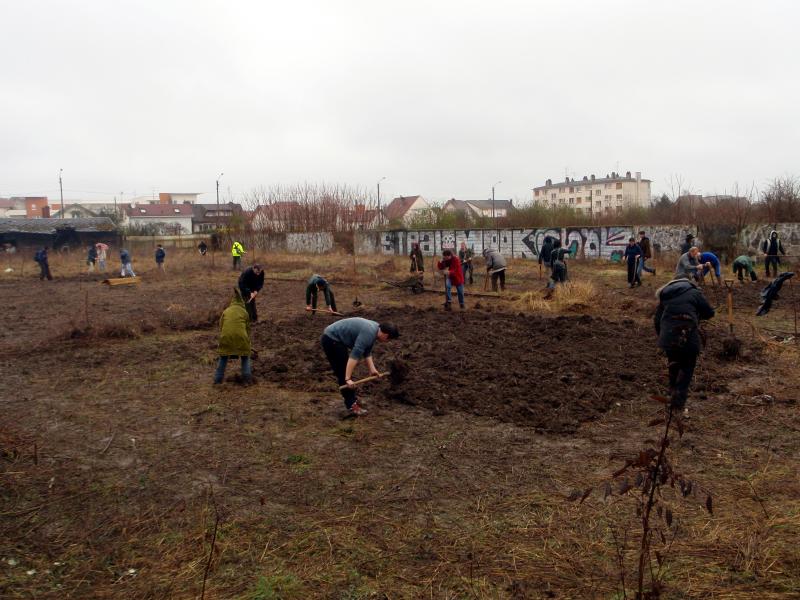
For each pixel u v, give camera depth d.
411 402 7.20
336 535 4.27
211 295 20.36
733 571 3.73
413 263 21.48
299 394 7.80
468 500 4.77
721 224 26.38
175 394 7.95
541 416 6.62
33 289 24.02
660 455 2.93
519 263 29.92
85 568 3.94
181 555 4.06
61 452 5.98
